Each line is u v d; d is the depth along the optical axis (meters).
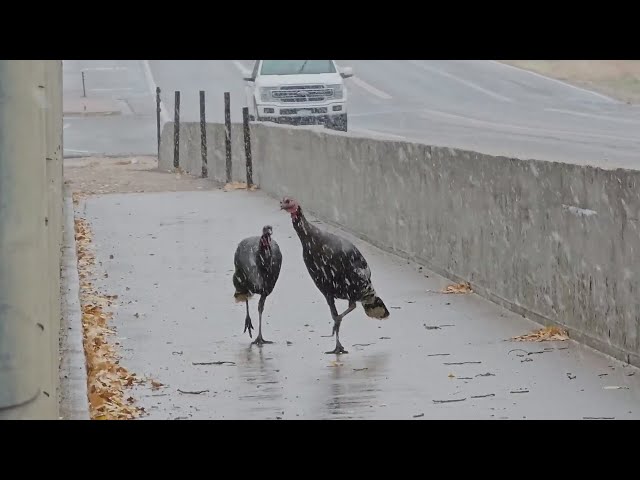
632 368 15.80
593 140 45.47
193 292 22.31
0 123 7.83
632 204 15.69
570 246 17.61
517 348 17.28
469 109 64.69
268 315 20.25
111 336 18.81
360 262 17.31
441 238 23.30
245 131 40.75
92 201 37.91
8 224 7.86
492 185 20.59
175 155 49.56
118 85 84.31
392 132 53.50
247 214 33.34
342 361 16.92
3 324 7.86
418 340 18.11
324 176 31.61
